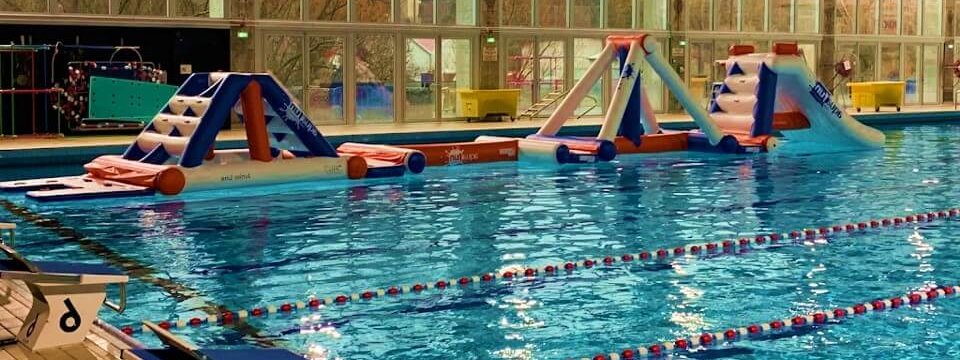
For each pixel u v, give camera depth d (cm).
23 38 1786
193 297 653
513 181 1297
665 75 1652
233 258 783
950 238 859
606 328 578
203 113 1215
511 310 620
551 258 774
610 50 1650
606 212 1014
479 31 2311
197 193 1176
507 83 2369
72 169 1474
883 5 2964
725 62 1836
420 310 622
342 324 591
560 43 2441
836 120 1747
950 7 3081
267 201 1106
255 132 1252
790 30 2788
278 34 2080
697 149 1716
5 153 1480
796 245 830
